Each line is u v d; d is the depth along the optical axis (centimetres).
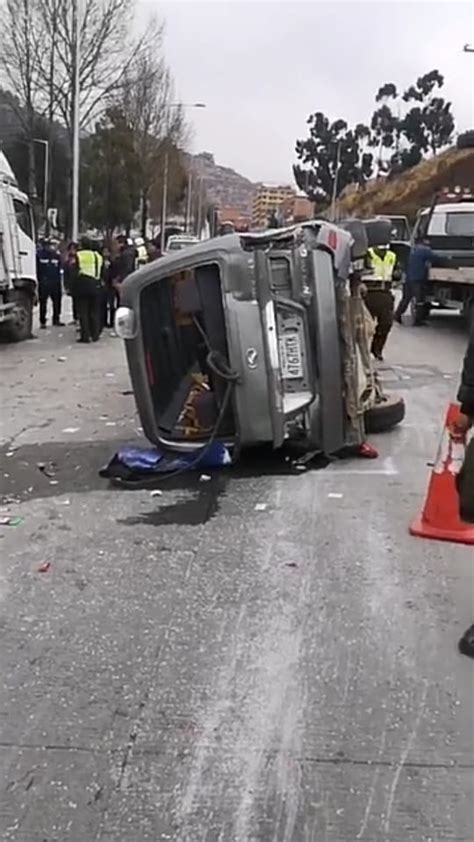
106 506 635
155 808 304
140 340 699
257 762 329
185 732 347
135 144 4844
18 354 1501
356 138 8688
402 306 1931
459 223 1911
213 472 712
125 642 421
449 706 367
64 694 375
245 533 573
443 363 1337
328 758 331
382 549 543
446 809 304
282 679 387
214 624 440
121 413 968
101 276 1698
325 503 636
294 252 696
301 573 505
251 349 684
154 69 4228
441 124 7575
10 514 617
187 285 689
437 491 568
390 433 851
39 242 2136
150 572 507
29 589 484
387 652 412
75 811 303
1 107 4228
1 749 337
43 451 799
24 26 3672
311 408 719
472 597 474
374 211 6316
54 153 4703
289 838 290
